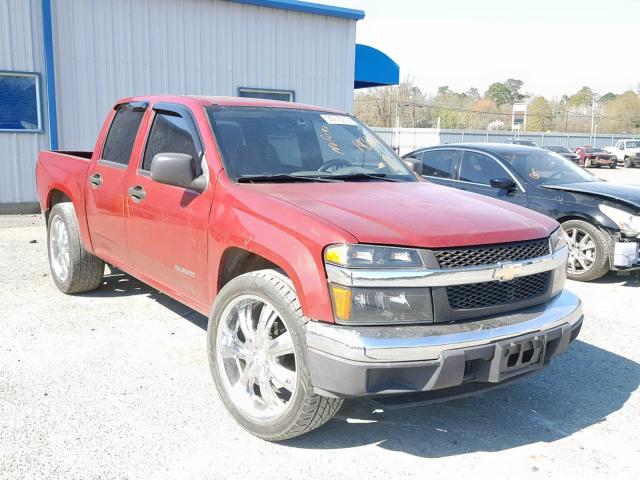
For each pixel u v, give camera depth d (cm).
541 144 5606
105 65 1233
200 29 1321
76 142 1227
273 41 1418
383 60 1652
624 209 716
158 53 1283
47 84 1173
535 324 333
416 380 301
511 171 816
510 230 347
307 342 309
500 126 9569
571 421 389
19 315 551
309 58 1478
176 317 558
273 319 343
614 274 802
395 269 307
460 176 870
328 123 493
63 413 372
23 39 1152
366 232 314
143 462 324
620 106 9788
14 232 974
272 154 428
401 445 352
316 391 310
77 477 308
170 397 399
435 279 311
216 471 319
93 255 590
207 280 396
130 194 476
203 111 439
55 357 458
